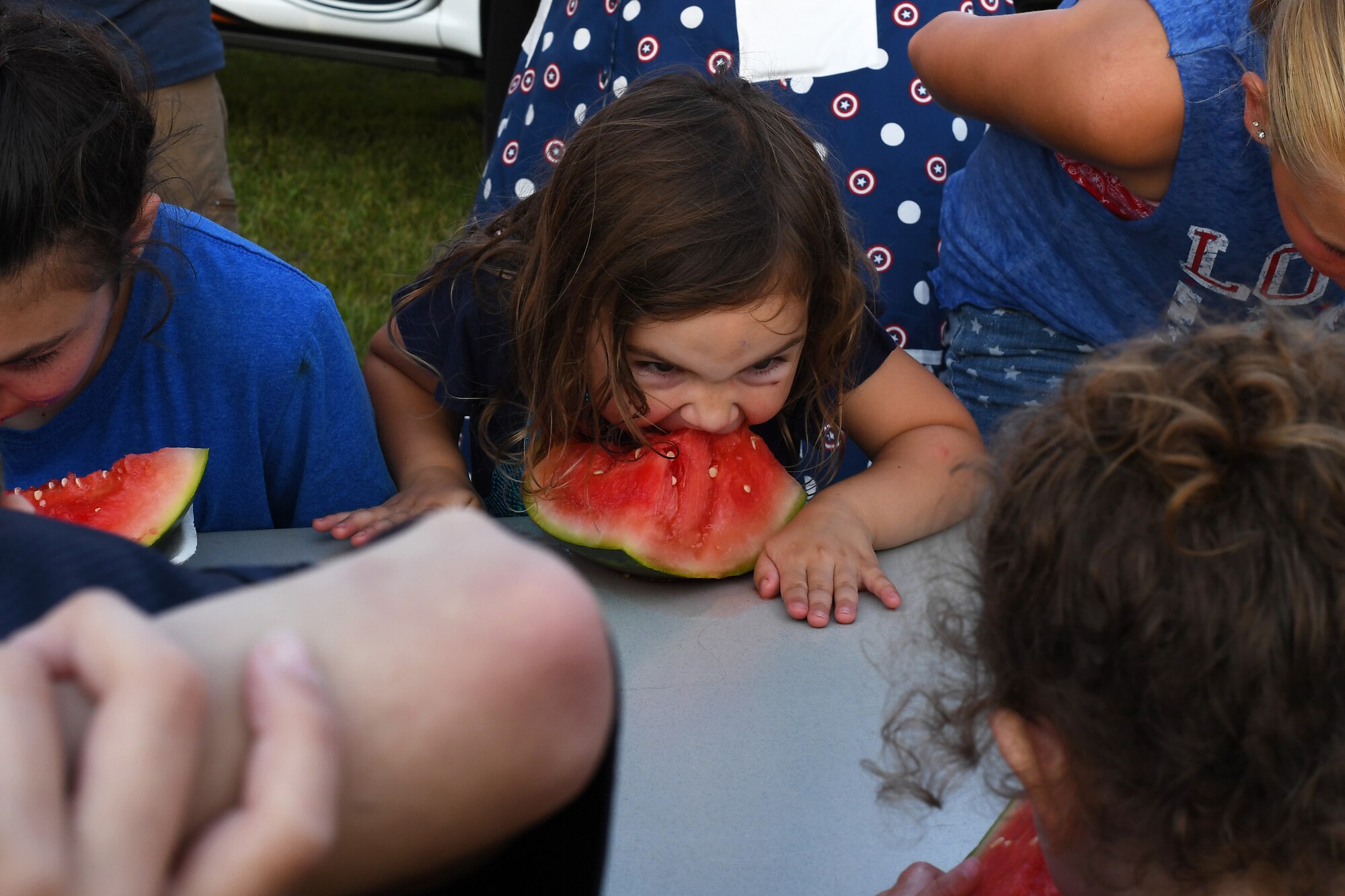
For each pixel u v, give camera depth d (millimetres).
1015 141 1801
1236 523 590
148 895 361
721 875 967
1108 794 661
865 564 1438
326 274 4320
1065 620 649
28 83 1159
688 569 1413
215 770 402
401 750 449
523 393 1586
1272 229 1510
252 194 4883
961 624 857
